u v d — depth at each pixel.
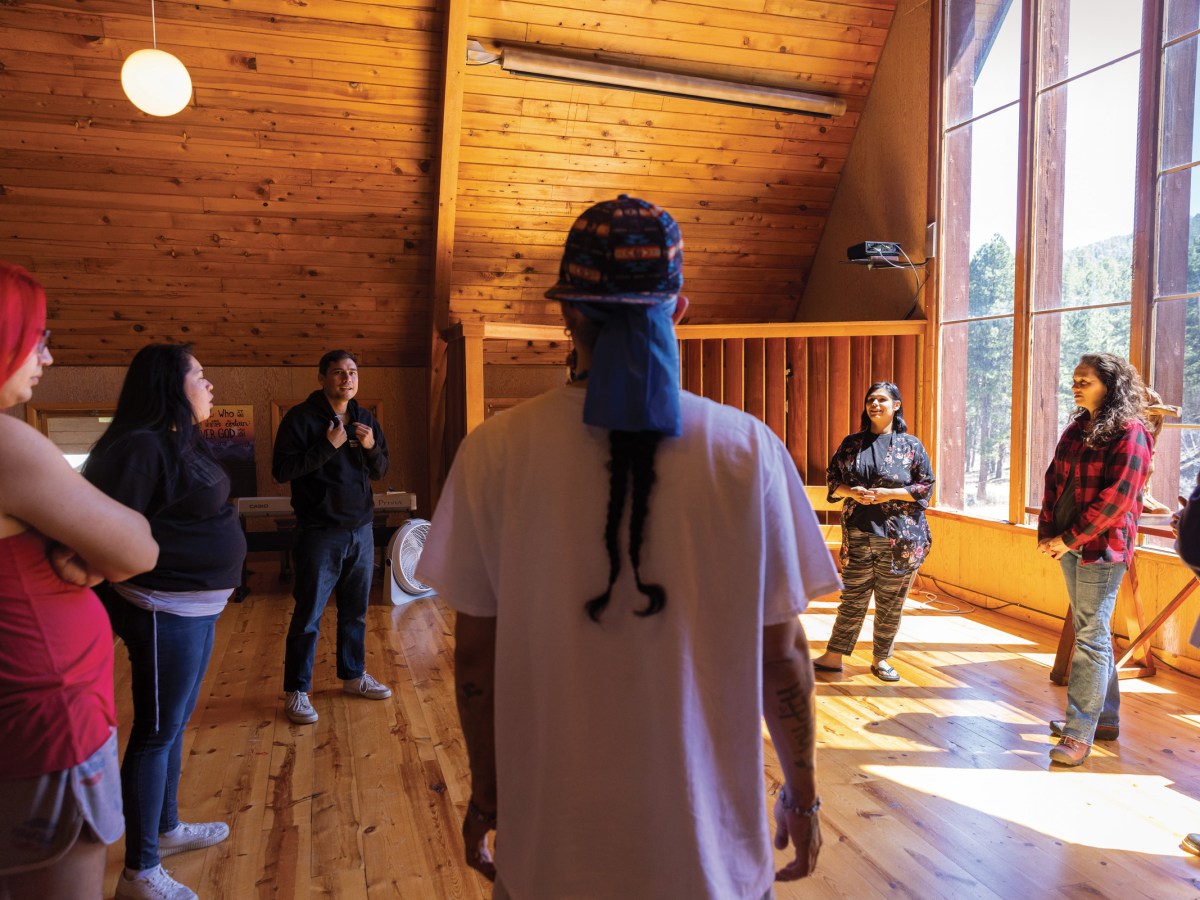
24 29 4.41
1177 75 3.94
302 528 3.56
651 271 0.91
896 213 5.88
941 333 5.58
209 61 4.76
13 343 1.17
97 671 1.27
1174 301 3.99
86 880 1.26
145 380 2.12
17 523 1.19
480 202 5.95
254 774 3.04
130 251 5.65
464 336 5.84
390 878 2.37
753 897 0.97
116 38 4.55
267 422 6.90
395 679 4.09
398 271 6.27
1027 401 4.88
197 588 2.22
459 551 1.05
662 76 5.38
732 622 0.95
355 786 2.94
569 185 5.99
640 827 0.95
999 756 3.12
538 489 0.98
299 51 4.82
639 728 0.95
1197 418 3.89
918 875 2.34
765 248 6.78
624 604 0.95
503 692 1.01
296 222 5.74
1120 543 3.02
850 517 4.00
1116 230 4.29
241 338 6.55
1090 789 2.85
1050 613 4.77
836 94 6.03
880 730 3.37
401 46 4.92
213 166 5.28
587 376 1.00
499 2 4.92
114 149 5.04
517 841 1.00
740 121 5.86
